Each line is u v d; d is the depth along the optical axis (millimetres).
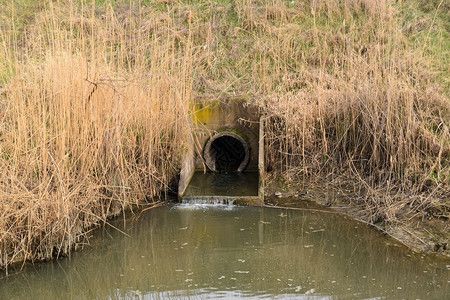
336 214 10383
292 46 14414
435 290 8055
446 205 9703
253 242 9547
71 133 9188
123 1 16047
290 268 8711
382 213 9953
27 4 15594
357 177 10969
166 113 11055
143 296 8070
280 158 11812
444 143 10422
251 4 15680
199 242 9539
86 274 8680
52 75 9242
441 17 15188
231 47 14578
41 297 8219
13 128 8656
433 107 11109
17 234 8492
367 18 15086
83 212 9398
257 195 10961
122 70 10992
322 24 15164
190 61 12047
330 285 8242
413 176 10242
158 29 14797
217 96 12508
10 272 8406
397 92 10641
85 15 15070
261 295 7965
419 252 9023
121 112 9938
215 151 12703
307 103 11844
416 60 12586
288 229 9930
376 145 10633
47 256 8664
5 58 11312
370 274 8531
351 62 12328
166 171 11164
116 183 10031
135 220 10203
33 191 8445
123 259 9055
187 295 8023
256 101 12398
